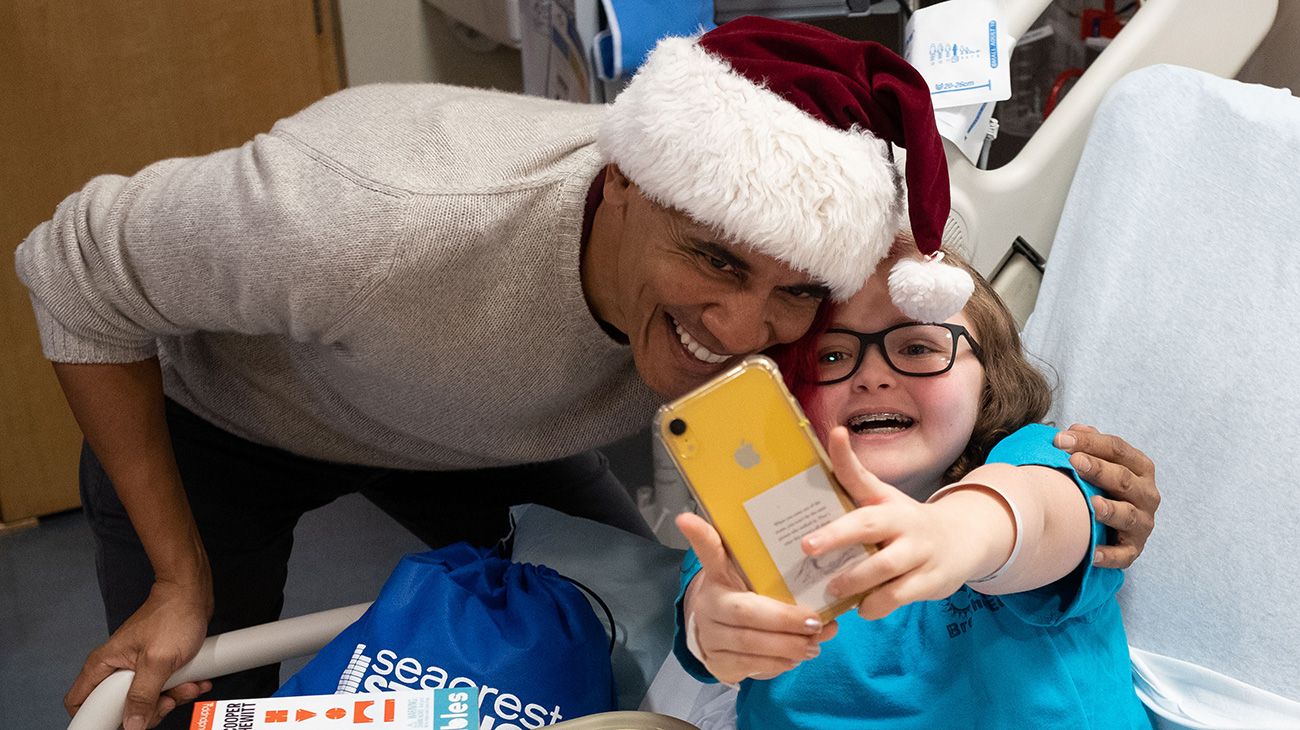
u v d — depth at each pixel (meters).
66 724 2.04
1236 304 1.31
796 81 0.86
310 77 2.58
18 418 2.60
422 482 1.63
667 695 1.21
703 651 0.78
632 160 0.90
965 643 1.02
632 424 1.30
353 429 1.38
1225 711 1.12
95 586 2.45
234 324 1.19
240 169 1.12
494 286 1.10
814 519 0.75
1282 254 1.32
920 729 1.02
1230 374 1.28
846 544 0.71
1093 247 1.40
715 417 0.74
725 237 0.86
